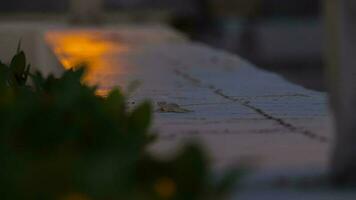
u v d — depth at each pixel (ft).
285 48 96.48
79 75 24.58
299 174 18.86
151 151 21.38
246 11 101.65
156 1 107.24
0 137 18.30
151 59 52.65
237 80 40.68
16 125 18.76
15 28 57.62
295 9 113.91
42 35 57.98
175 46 62.95
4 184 15.57
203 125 26.35
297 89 36.37
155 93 35.60
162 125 26.32
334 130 19.39
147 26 82.43
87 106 19.80
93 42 64.75
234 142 23.11
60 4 107.96
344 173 18.90
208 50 59.36
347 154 18.88
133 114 20.89
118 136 19.02
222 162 20.20
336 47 19.17
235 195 17.89
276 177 18.67
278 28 101.60
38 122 18.81
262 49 96.99
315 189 18.78
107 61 50.78
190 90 36.73
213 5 102.53
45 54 57.16
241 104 31.71
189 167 15.96
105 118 19.13
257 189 18.54
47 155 18.02
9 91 22.08
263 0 109.19
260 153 21.38
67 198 15.11
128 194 15.31
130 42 66.08
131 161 16.61
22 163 16.39
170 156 18.07
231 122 26.96
